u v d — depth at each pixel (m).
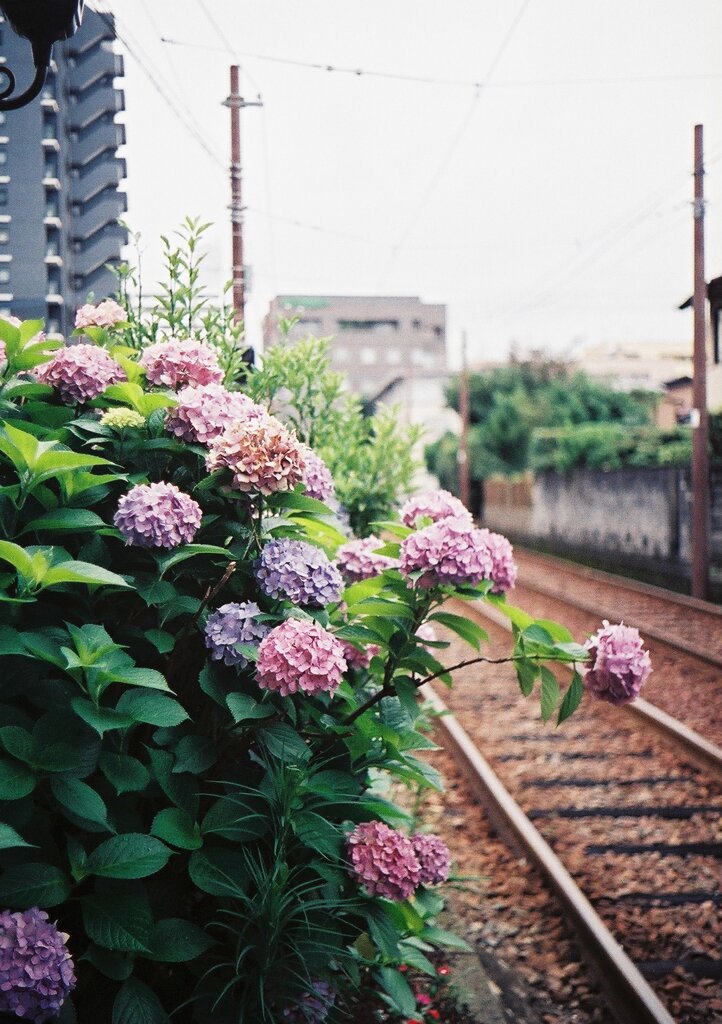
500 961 4.24
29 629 2.47
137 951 2.16
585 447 26.36
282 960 2.49
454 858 5.40
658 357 64.62
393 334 80.88
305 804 2.76
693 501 16.28
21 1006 1.89
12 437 2.40
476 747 7.70
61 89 13.23
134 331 3.72
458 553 2.67
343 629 2.94
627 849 5.49
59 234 12.99
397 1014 3.58
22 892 2.09
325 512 2.78
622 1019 3.79
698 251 16.28
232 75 11.43
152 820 2.61
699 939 4.39
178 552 2.53
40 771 2.18
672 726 7.62
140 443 2.84
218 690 2.53
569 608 15.40
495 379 41.22
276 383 4.48
